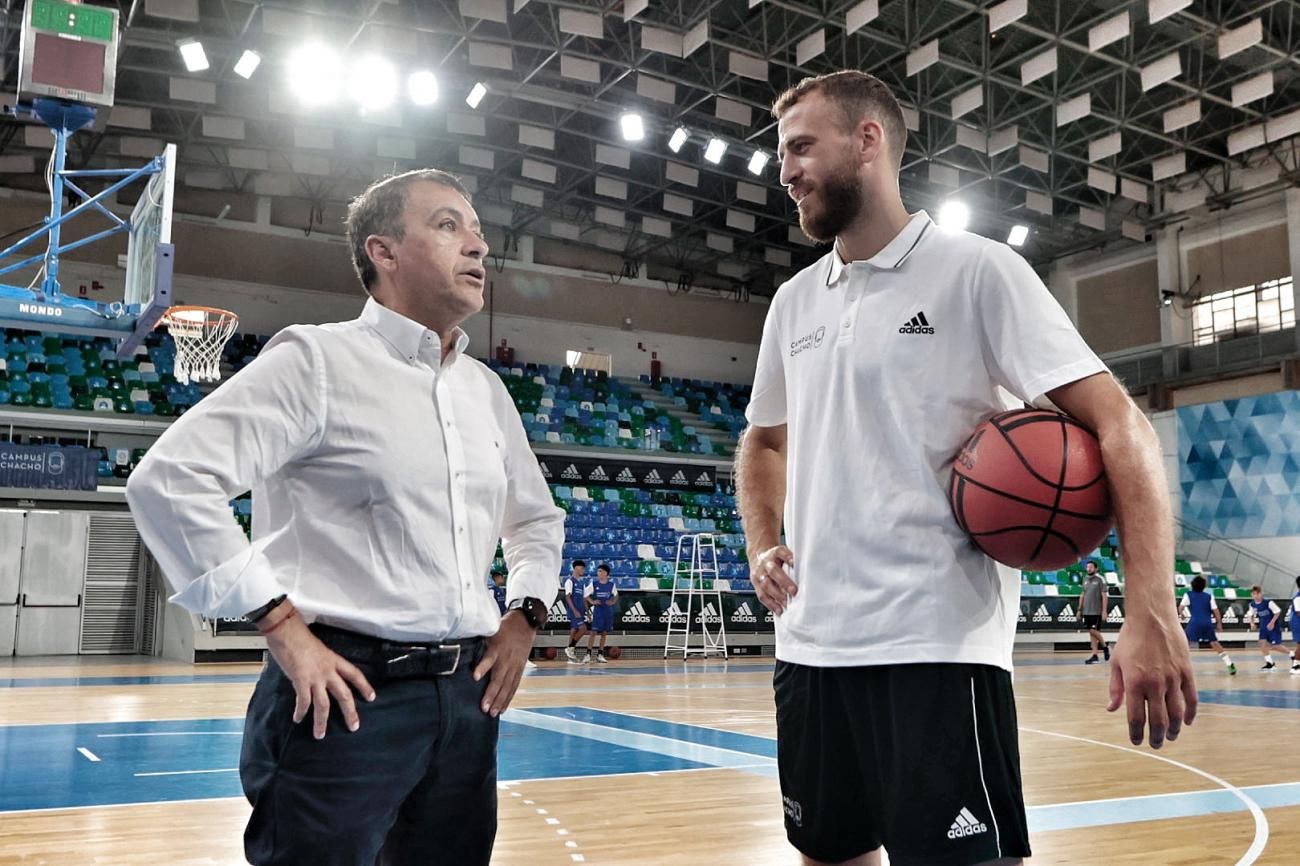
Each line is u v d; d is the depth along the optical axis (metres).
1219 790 5.01
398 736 1.72
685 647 15.39
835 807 1.86
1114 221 20.34
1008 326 1.78
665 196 19.12
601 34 12.87
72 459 14.66
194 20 12.73
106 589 15.34
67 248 8.44
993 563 1.83
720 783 5.14
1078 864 3.58
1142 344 20.94
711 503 20.53
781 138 1.96
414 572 1.76
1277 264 18.70
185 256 19.00
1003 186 18.67
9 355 16.72
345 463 1.76
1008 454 1.69
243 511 14.23
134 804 4.49
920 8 13.68
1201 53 14.50
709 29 13.90
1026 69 13.56
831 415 1.92
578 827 4.13
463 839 1.87
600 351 22.45
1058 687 11.09
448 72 15.07
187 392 17.59
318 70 13.27
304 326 1.82
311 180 19.55
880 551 1.81
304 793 1.65
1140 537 1.56
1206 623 13.66
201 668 12.59
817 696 1.89
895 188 1.93
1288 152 18.05
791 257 22.33
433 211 1.90
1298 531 18.41
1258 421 19.08
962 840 1.69
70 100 8.10
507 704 1.93
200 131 17.36
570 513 18.50
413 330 1.86
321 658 1.62
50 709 8.13
